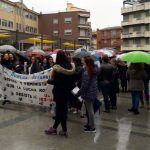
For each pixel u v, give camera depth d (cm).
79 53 1127
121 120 1106
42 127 950
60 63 847
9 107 1245
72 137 864
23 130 912
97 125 1017
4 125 960
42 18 8656
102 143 819
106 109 1245
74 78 866
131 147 793
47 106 1252
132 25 8425
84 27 8756
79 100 1091
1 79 1320
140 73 1212
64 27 8669
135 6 8250
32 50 1853
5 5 6488
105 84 1234
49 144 793
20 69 1377
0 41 3681
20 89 1301
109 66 1247
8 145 775
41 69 1377
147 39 8019
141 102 1385
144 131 960
